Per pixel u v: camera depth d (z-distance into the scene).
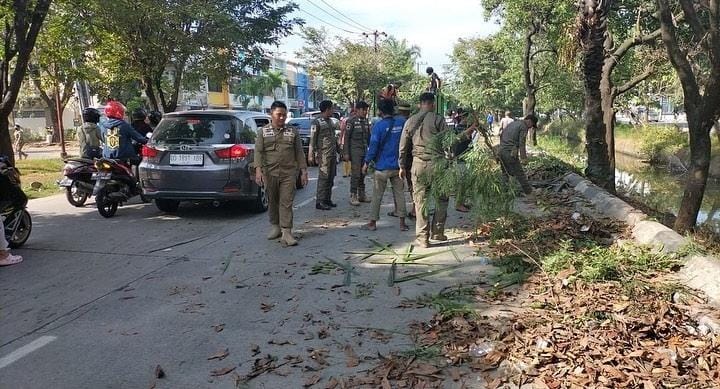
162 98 16.55
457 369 3.69
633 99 24.92
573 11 16.44
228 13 15.71
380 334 4.28
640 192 15.77
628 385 3.32
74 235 7.73
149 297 5.18
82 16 13.81
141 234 7.79
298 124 19.34
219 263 6.29
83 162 9.59
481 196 6.62
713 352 3.68
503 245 6.55
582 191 9.95
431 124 6.73
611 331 4.00
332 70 41.81
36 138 41.22
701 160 7.40
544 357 3.70
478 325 4.29
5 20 11.80
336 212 9.34
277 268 6.06
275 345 4.14
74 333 4.38
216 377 3.67
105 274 5.90
